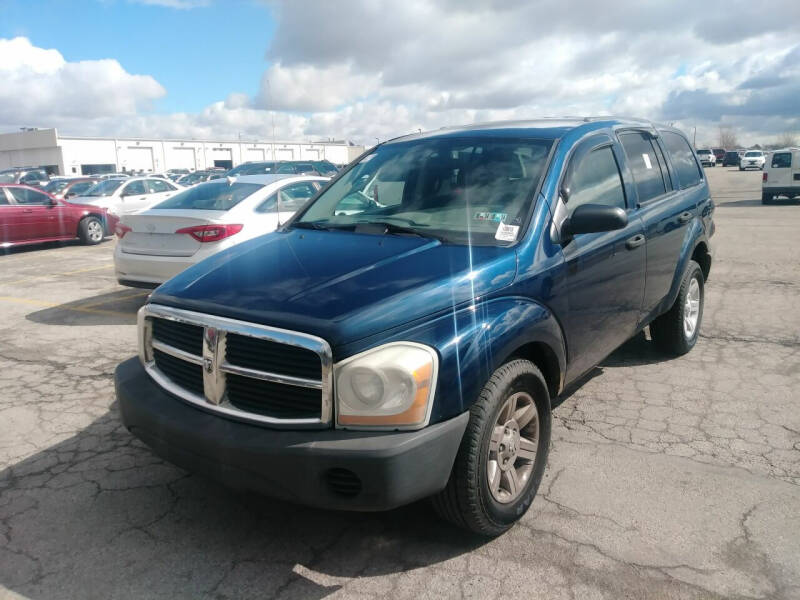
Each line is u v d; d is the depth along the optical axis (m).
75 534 3.04
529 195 3.39
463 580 2.69
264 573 2.75
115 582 2.70
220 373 2.71
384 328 2.54
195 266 3.42
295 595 2.62
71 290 8.93
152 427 2.83
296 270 3.04
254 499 3.34
